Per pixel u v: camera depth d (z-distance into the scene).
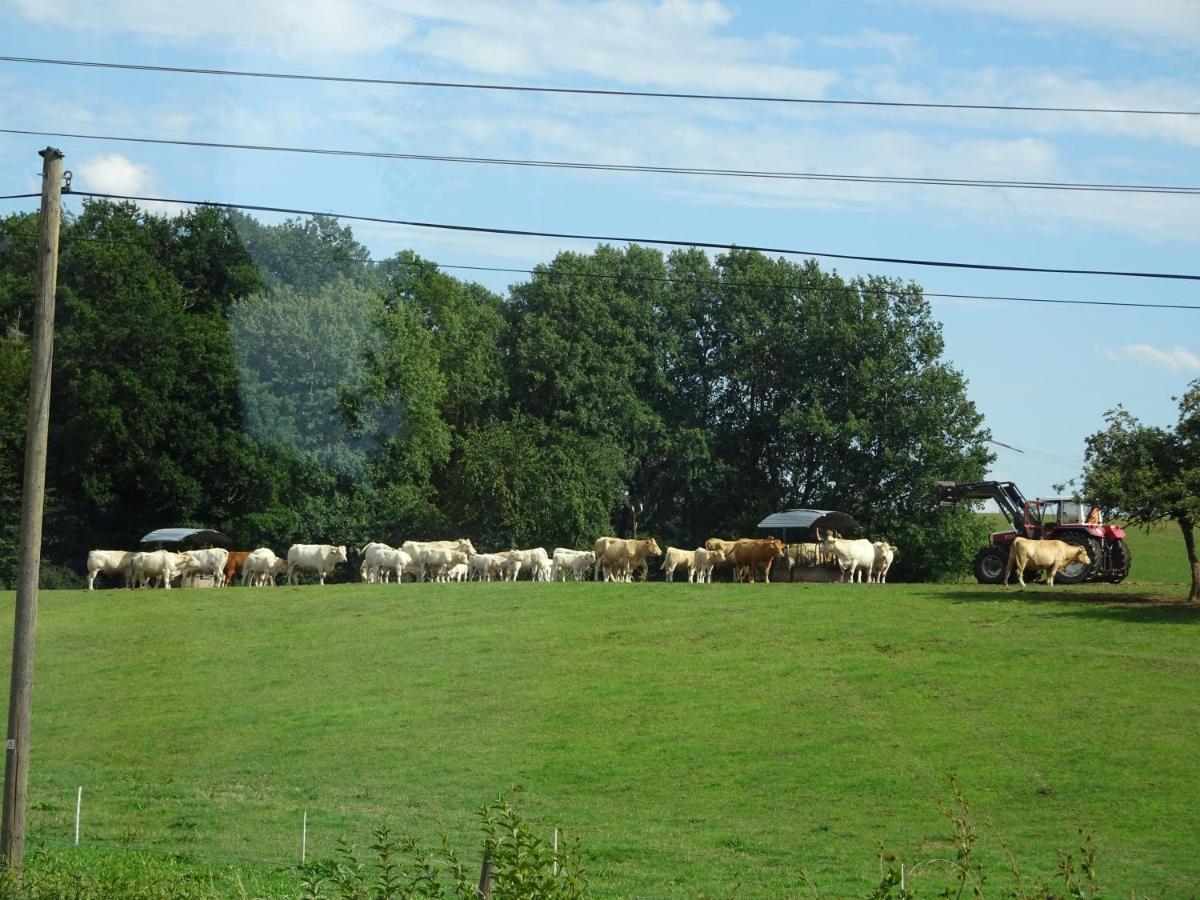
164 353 61.16
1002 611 40.41
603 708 32.16
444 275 75.88
